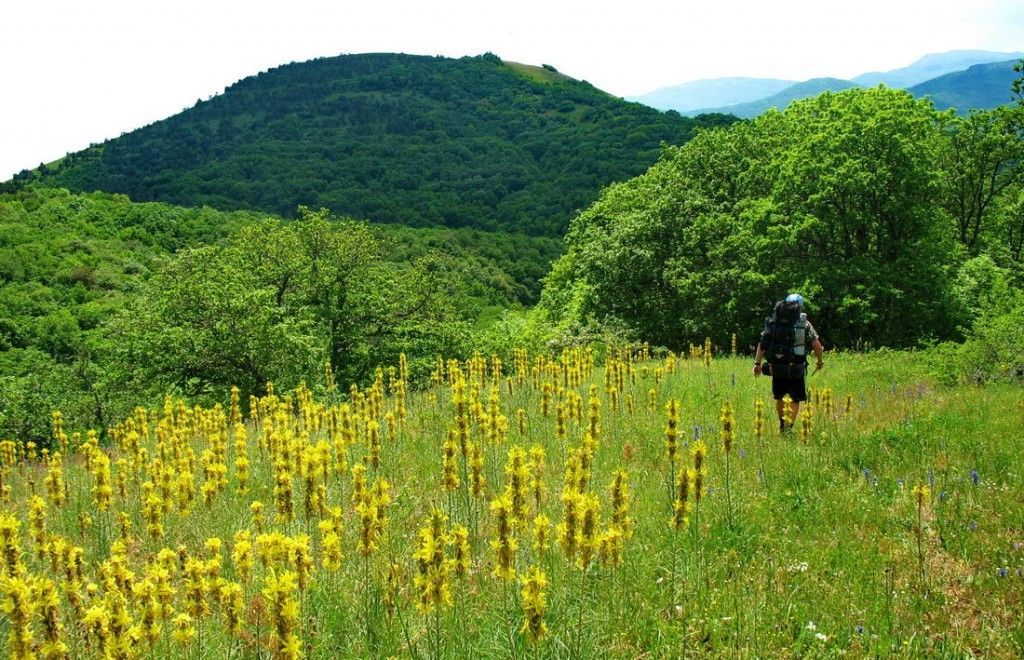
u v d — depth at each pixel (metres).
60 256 59.34
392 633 3.91
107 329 25.81
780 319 8.75
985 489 5.80
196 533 6.03
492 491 6.02
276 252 31.09
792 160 26.06
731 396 11.46
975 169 33.03
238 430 6.45
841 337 23.91
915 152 24.08
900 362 14.68
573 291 33.91
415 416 10.99
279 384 23.48
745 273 25.42
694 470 4.46
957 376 12.33
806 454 7.24
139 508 7.11
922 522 5.34
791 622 4.00
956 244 27.42
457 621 3.96
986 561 4.64
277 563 3.93
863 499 5.77
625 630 3.97
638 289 29.98
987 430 7.57
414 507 6.29
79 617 3.80
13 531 3.30
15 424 31.75
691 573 4.64
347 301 31.03
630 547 4.90
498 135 164.25
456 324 32.09
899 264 23.78
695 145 35.66
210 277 25.97
